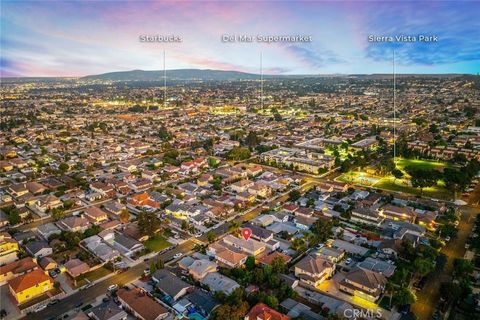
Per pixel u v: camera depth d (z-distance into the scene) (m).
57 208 190.25
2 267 134.88
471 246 149.12
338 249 149.62
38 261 143.50
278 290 118.88
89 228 167.38
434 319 108.69
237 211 192.00
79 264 137.38
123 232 168.75
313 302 117.19
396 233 157.12
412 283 126.50
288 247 154.88
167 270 133.50
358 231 166.88
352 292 120.94
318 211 189.25
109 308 110.50
